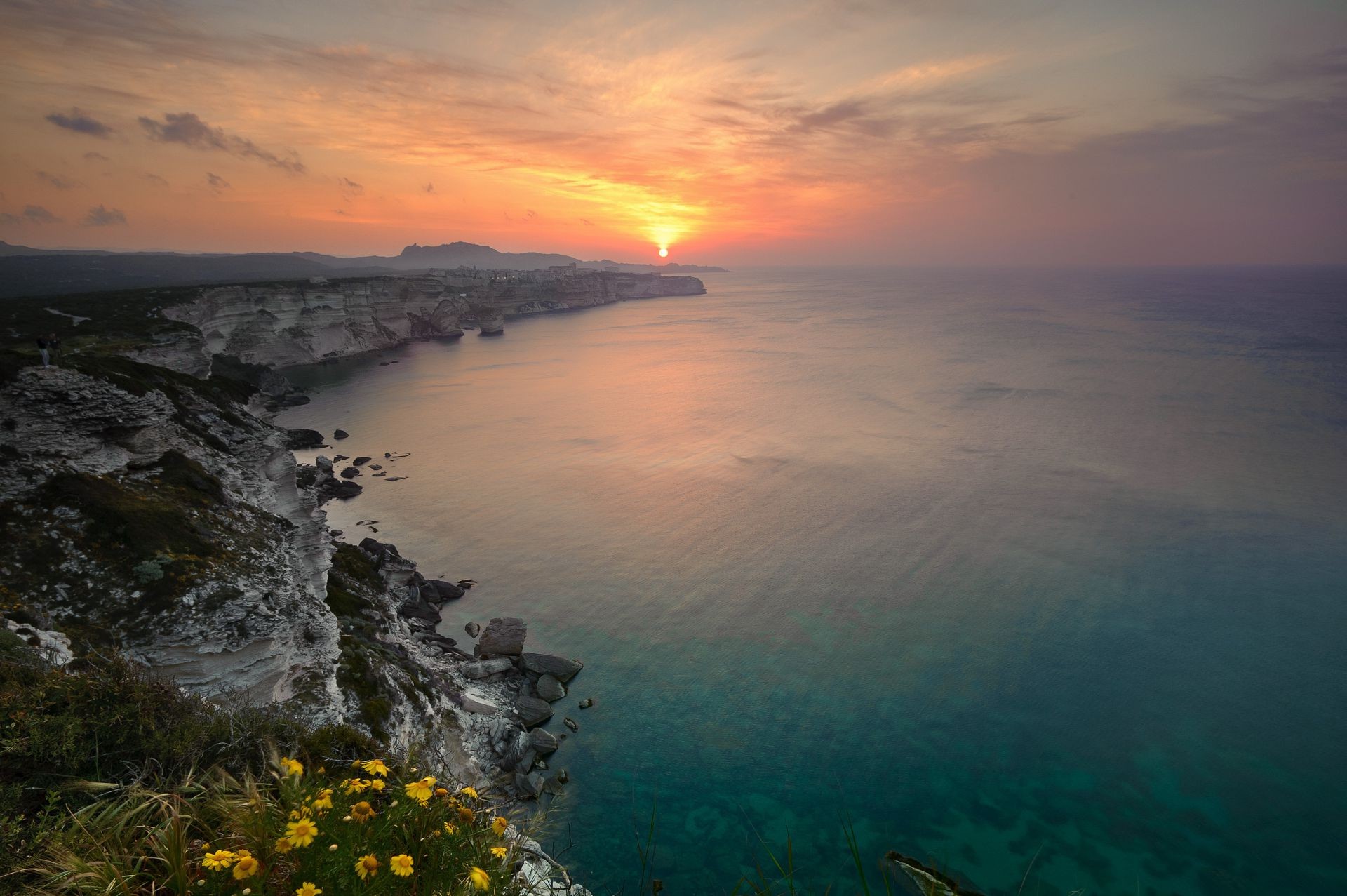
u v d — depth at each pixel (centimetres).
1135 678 3734
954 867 2631
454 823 641
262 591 2467
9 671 962
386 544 5356
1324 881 2591
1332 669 3797
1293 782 3047
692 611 4447
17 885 554
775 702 3550
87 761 793
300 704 2358
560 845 2644
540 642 4103
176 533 2553
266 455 4000
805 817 2841
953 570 4944
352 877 541
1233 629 4175
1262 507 5988
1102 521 5744
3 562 2144
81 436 2723
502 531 5747
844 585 4756
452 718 3059
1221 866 2648
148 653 2083
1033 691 3638
